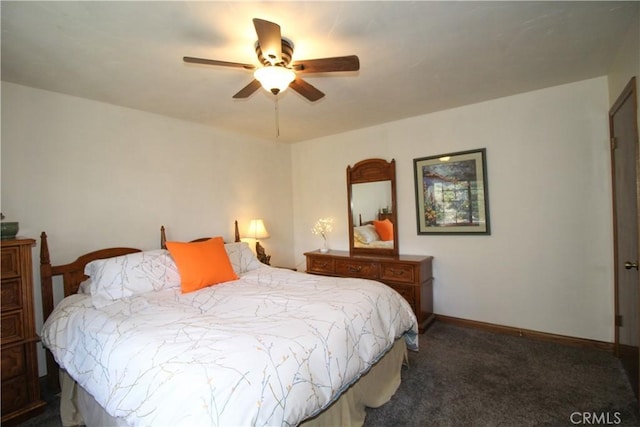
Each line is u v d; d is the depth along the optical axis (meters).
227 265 2.76
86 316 1.95
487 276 3.22
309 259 4.12
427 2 1.58
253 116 3.33
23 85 2.37
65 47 1.90
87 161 2.69
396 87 2.70
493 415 1.89
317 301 2.03
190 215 3.42
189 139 3.45
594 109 2.68
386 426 1.82
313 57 2.11
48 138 2.48
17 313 1.99
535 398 2.04
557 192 2.86
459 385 2.22
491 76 2.54
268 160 4.38
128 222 2.93
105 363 1.52
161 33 1.78
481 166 3.20
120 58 2.05
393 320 2.19
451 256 3.43
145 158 3.07
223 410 1.11
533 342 2.89
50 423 1.96
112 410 1.33
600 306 2.70
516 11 1.69
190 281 2.45
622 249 2.36
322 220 4.37
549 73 2.54
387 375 2.15
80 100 2.66
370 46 2.00
